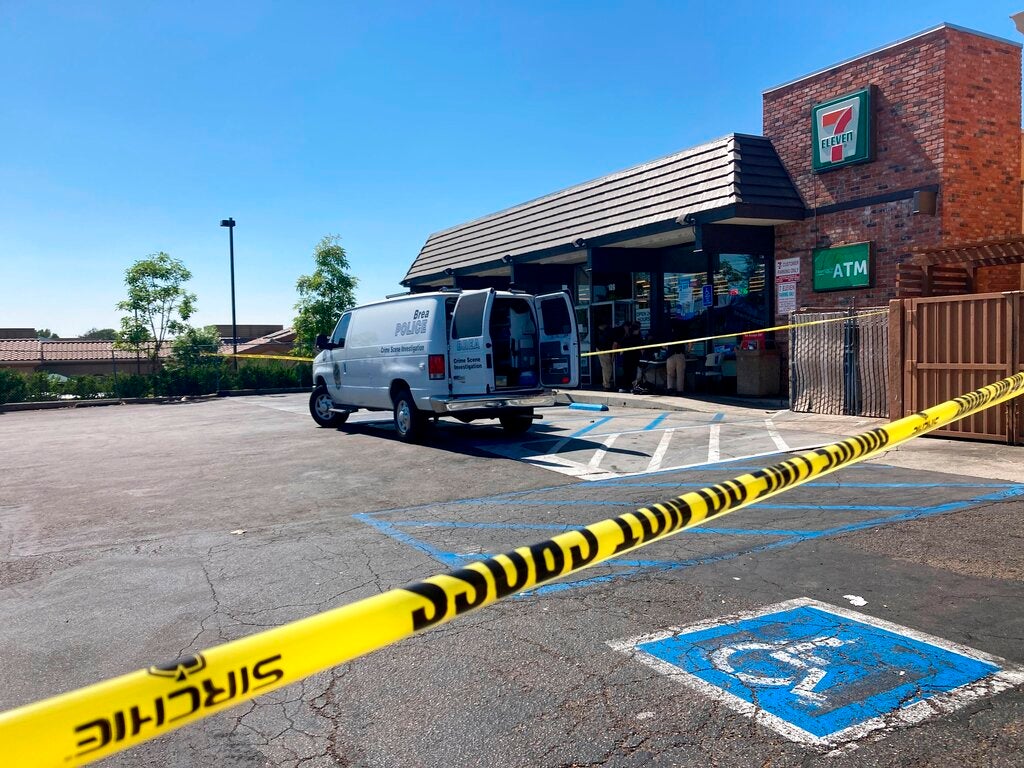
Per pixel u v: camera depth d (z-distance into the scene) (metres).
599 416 14.20
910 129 13.09
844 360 12.27
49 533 6.97
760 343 15.34
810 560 5.21
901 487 7.20
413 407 11.49
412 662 3.87
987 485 7.11
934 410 2.74
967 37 12.79
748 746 3.00
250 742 3.20
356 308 13.14
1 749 1.11
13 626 4.64
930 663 3.63
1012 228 13.48
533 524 6.54
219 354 28.92
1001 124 13.26
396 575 5.31
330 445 12.00
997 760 2.85
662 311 18.94
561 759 2.98
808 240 14.86
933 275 11.45
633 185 17.52
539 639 4.09
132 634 4.44
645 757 2.96
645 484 7.93
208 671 1.31
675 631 4.13
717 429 11.57
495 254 21.53
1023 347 8.78
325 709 3.44
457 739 3.15
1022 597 4.41
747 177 14.68
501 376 11.23
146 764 3.06
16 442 14.70
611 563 5.30
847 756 2.91
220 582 5.31
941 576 4.80
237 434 14.34
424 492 8.09
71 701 1.20
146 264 27.06
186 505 7.95
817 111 14.38
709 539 5.79
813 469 2.35
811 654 3.78
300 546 6.14
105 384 26.31
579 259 20.20
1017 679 3.46
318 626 1.43
